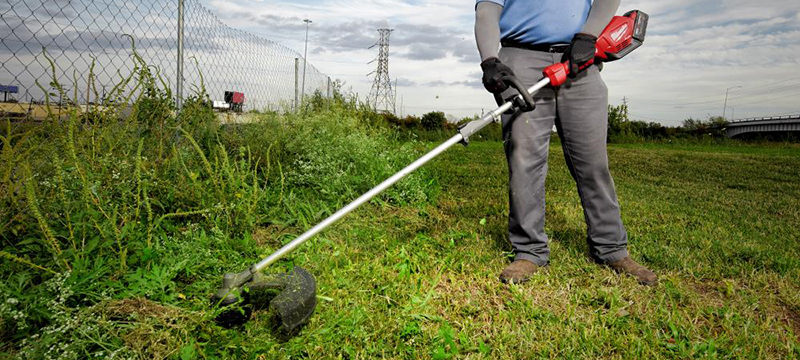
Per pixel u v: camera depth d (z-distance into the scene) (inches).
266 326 74.2
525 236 103.8
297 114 246.5
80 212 89.1
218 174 128.3
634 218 158.2
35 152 100.8
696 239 130.3
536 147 102.0
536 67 100.1
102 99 108.0
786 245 129.6
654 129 1093.1
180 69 190.4
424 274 98.0
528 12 98.8
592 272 104.3
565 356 71.0
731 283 99.2
